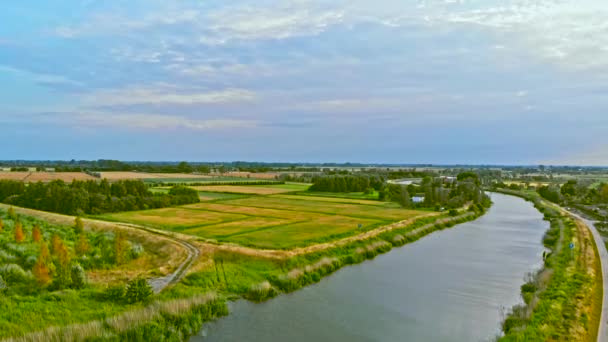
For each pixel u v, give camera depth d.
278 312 33.56
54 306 28.45
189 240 52.41
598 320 29.77
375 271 46.91
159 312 29.33
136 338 26.03
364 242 57.62
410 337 29.77
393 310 34.81
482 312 34.69
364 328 31.02
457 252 58.09
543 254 54.66
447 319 33.06
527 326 28.34
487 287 41.44
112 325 26.39
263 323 31.19
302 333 29.75
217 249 46.84
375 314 33.81
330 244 54.19
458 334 30.36
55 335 23.80
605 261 49.31
